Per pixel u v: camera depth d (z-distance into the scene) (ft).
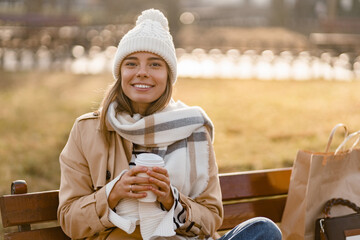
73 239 9.58
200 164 9.98
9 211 9.46
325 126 33.04
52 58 66.95
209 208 9.89
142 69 9.81
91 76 53.88
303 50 66.90
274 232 8.84
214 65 64.03
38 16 78.33
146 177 8.85
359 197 10.76
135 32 9.84
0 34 72.02
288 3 149.59
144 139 9.69
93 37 72.59
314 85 50.78
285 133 30.91
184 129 9.82
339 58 65.77
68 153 9.77
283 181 11.63
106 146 9.70
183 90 46.29
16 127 31.22
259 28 126.93
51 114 35.45
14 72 55.16
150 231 9.11
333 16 108.78
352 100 43.01
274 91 46.98
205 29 123.13
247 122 34.14
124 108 10.16
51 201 9.81
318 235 10.42
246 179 11.32
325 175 10.50
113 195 9.07
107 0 126.82
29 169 22.58
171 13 105.81
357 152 10.75
